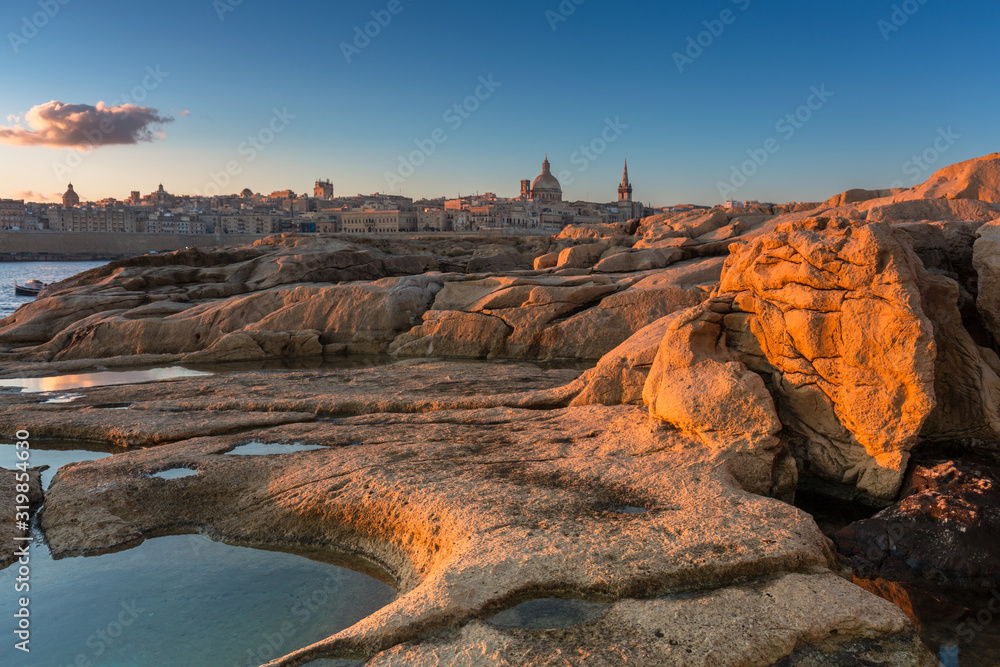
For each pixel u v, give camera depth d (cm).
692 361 962
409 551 718
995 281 924
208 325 2252
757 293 966
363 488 826
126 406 1384
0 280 8231
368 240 4847
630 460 857
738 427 866
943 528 718
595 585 581
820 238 873
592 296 2052
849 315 828
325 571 718
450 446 974
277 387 1498
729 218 3356
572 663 485
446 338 2067
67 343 2214
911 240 980
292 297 2323
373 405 1280
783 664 504
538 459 898
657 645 507
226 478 912
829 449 880
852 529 762
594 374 1206
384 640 521
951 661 554
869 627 539
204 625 620
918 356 775
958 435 895
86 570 731
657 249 2609
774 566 607
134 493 885
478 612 553
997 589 667
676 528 660
